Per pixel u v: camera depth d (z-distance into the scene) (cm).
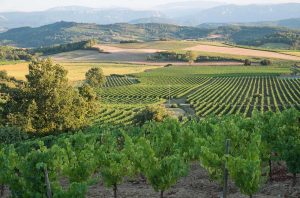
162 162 1733
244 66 19775
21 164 1653
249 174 1596
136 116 6650
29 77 5200
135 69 19888
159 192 1992
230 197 1859
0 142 4244
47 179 1573
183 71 18800
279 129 2167
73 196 1556
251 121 2548
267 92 12288
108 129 4219
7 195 2112
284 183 2012
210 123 3092
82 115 5422
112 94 13225
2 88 5538
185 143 2586
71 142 2944
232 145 2116
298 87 13075
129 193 2012
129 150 2097
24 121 4859
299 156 1884
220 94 12275
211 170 1867
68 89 5403
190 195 1920
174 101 11544
